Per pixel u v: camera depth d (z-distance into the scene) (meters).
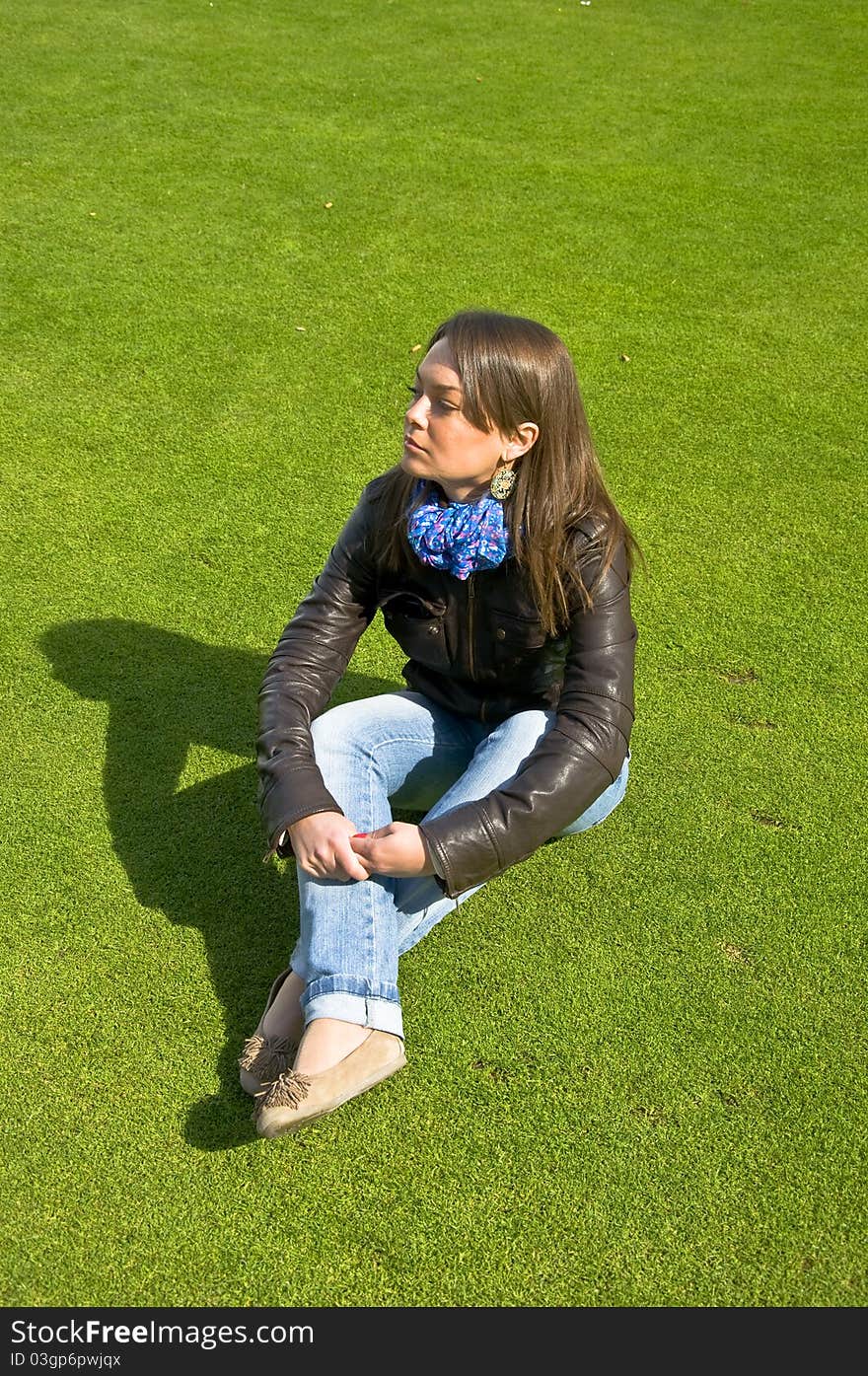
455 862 2.08
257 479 3.99
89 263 5.35
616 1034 2.31
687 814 2.81
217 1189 2.03
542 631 2.30
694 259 5.80
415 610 2.38
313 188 6.30
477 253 5.72
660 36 9.68
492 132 7.29
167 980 2.38
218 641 3.32
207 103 7.41
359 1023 2.05
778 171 6.97
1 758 2.89
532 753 2.24
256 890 2.59
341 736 2.36
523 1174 2.07
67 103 7.23
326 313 5.07
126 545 3.66
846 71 9.00
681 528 3.87
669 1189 2.05
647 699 3.16
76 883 2.57
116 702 3.09
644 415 4.49
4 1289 1.88
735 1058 2.27
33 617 3.36
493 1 10.38
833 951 2.49
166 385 4.49
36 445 4.10
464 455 2.15
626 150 7.16
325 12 9.62
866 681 3.26
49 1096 2.15
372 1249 1.95
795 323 5.25
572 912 2.55
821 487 4.12
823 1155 2.12
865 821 2.82
